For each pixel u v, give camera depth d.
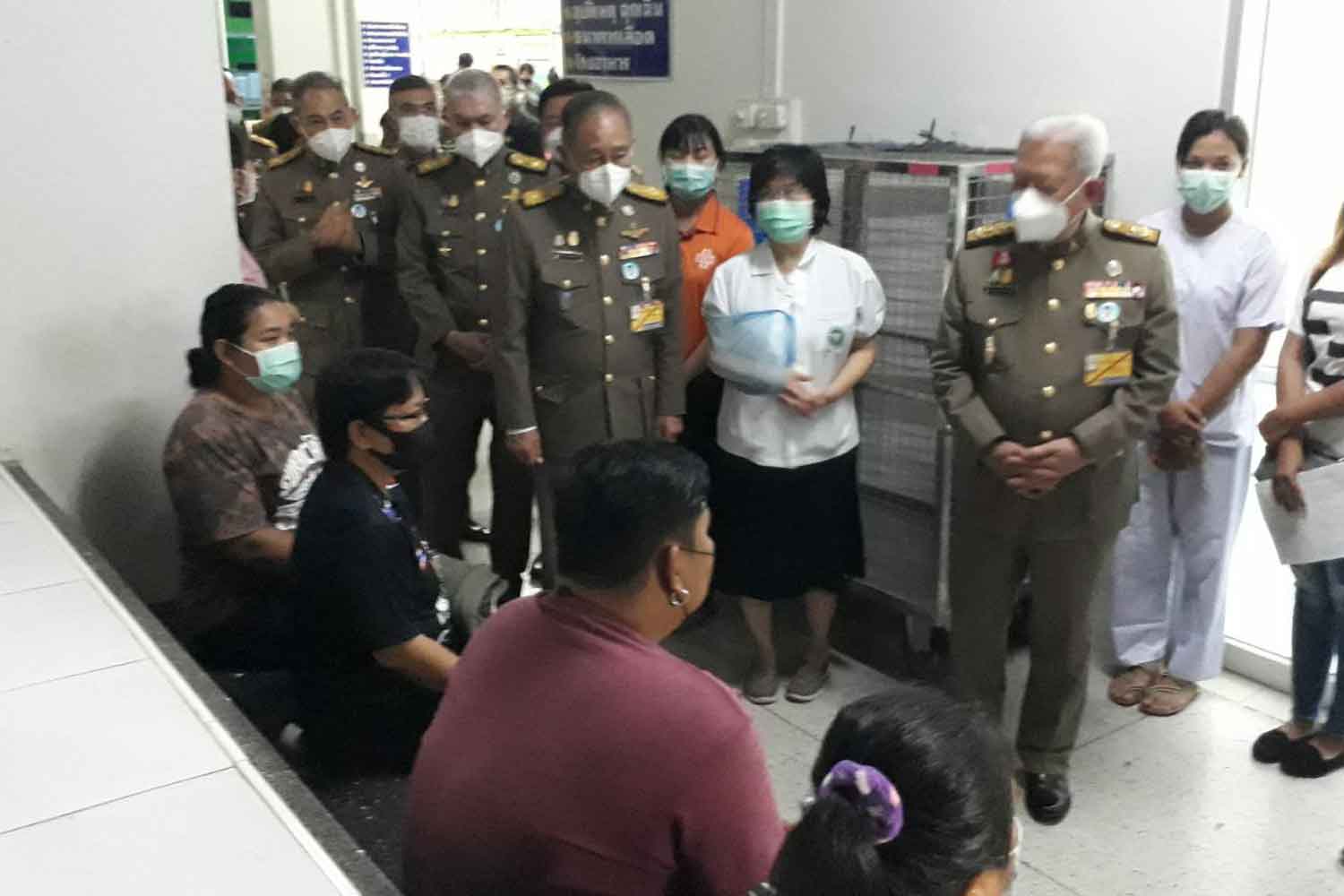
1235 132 2.46
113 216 2.32
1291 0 2.60
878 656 3.15
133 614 1.58
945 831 0.93
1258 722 2.74
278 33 7.93
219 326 2.08
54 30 2.19
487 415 3.32
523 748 1.14
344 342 3.48
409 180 3.27
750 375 2.69
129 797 1.13
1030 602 2.43
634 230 2.69
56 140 2.24
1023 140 2.11
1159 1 2.74
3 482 2.14
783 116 3.81
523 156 3.24
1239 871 2.21
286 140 4.36
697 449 3.13
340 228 3.32
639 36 4.34
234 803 1.12
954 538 2.42
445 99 3.20
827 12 3.61
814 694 2.90
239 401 2.15
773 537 2.78
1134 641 2.86
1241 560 3.24
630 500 1.18
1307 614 2.49
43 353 2.31
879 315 2.77
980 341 2.26
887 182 2.90
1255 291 2.52
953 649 2.49
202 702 1.33
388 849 1.65
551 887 1.13
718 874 1.14
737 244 3.04
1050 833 2.34
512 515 3.31
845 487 2.83
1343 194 2.68
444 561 2.11
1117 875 2.20
